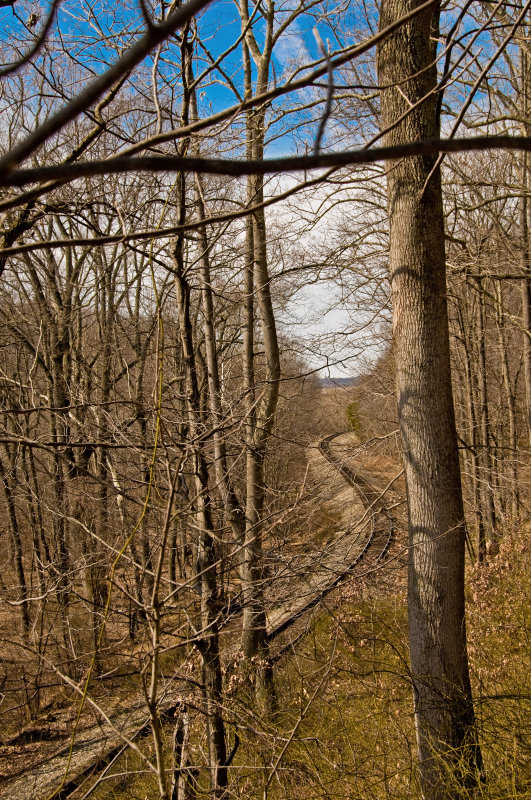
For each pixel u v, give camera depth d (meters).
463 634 4.48
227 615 4.31
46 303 11.38
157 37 0.55
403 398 4.61
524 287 10.77
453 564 4.46
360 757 4.72
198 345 7.14
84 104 0.53
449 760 4.11
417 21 4.27
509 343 14.47
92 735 8.49
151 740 4.65
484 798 3.76
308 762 4.67
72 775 7.43
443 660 4.41
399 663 6.09
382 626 6.64
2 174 0.49
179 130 1.14
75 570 4.20
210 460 4.39
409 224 4.53
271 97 1.14
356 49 1.09
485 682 5.94
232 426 4.12
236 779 4.44
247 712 4.27
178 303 5.16
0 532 11.23
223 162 0.56
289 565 4.14
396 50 4.34
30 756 8.20
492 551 12.22
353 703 5.68
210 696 4.38
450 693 4.34
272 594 4.51
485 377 13.32
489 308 13.19
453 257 8.12
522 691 5.13
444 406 4.54
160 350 2.76
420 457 4.52
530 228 10.09
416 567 4.53
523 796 3.66
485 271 8.48
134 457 4.66
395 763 4.71
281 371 8.44
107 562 4.30
